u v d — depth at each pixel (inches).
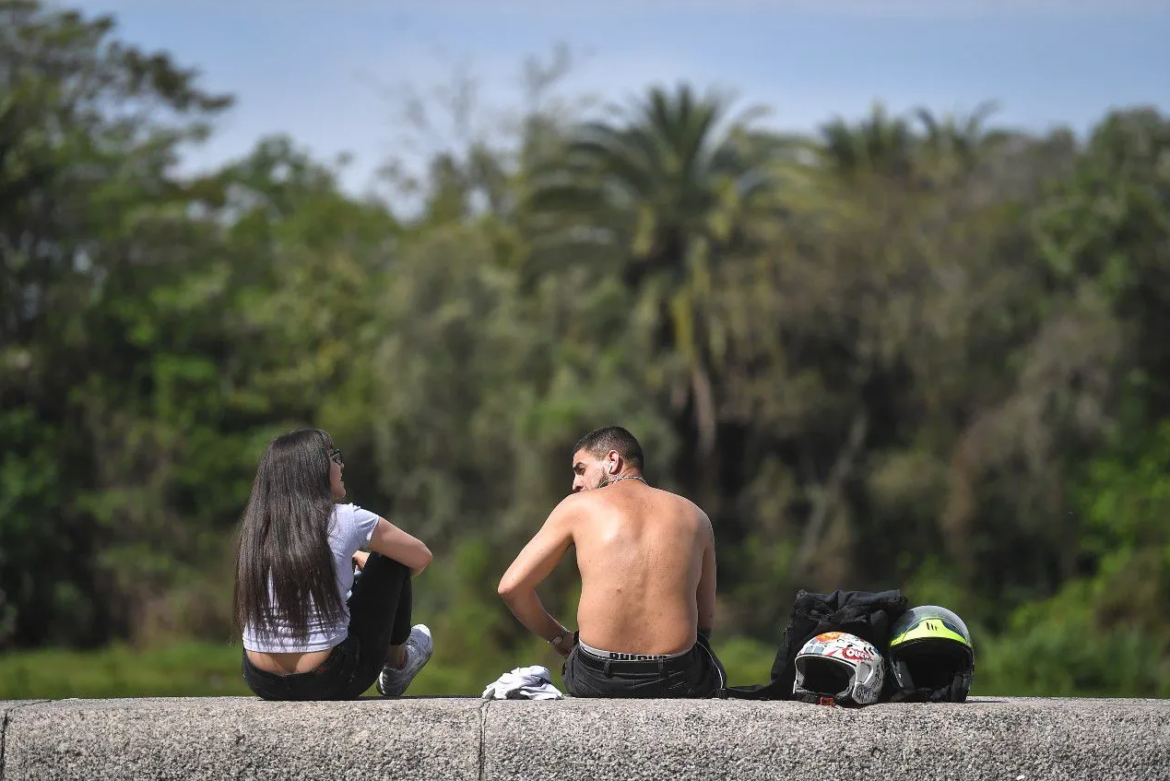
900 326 3545.8
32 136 3700.8
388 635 482.6
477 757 418.0
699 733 418.0
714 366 3779.5
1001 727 422.9
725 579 3710.6
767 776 417.4
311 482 474.3
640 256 3742.6
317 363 4133.9
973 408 3595.0
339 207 4921.3
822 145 4072.3
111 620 3508.9
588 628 479.2
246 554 467.8
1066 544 3361.2
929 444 3639.3
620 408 3553.2
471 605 3211.1
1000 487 3435.0
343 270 4431.6
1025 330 3550.7
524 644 3134.8
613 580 477.4
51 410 3732.8
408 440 3838.6
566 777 416.8
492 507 3752.5
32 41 4037.9
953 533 3521.2
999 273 3582.7
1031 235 3560.5
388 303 4005.9
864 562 3735.2
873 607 452.4
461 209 4923.7
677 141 3774.6
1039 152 3764.8
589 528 488.4
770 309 3646.7
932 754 420.2
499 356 3809.1
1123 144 3440.0
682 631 477.1
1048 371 3353.8
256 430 3964.1
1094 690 2432.3
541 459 3499.0
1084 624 2982.3
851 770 418.3
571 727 418.0
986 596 3508.9
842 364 3811.5
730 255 3777.1
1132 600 2952.8
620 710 419.5
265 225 4889.3
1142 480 3223.4
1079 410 3324.3
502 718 419.2
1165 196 3366.1
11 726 426.0
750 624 3646.7
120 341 3860.7
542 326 3838.6
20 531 3383.4
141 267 3998.5
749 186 3831.2
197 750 422.0
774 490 3754.9
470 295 3890.3
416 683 2628.0
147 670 2760.8
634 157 3745.1
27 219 3713.1
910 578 3666.3
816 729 419.5
